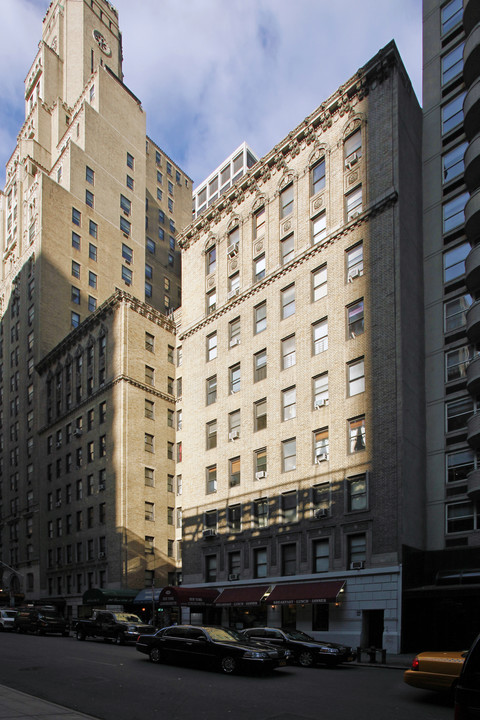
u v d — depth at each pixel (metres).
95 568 48.56
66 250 70.56
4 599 57.19
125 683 16.06
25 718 11.14
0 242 87.88
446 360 32.69
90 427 53.12
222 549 38.34
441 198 35.22
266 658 17.91
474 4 32.88
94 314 54.41
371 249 33.91
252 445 38.34
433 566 29.83
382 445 30.62
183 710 12.72
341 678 18.17
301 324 37.06
